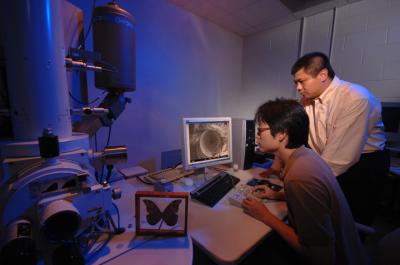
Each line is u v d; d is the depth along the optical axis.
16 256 0.38
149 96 1.84
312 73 1.12
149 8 1.73
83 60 0.72
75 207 0.49
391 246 0.57
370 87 1.89
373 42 1.85
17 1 0.48
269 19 2.27
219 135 1.29
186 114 2.20
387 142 1.83
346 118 1.04
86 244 0.55
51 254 0.46
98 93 1.46
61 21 0.57
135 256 0.55
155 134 1.93
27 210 0.45
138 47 1.70
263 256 0.87
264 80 2.64
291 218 0.74
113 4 0.90
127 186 1.12
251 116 2.81
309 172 0.63
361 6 1.88
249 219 0.79
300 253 0.65
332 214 0.64
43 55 0.52
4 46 0.50
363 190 1.18
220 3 1.94
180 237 0.64
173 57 1.99
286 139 0.73
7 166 0.46
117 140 1.66
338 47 2.04
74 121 0.86
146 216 0.65
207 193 0.98
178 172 1.33
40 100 0.53
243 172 1.43
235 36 2.70
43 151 0.45
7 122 0.63
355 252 0.69
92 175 0.56
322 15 2.11
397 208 1.94
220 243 0.64
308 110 1.34
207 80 2.39
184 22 2.05
